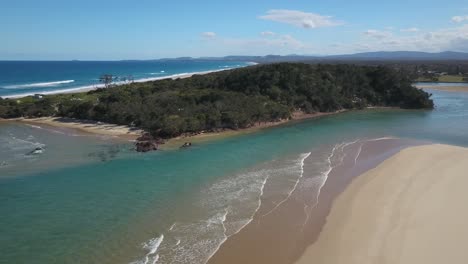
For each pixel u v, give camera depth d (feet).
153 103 180.96
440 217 69.87
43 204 78.79
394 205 76.13
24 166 107.14
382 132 158.61
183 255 58.49
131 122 167.02
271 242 62.59
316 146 130.72
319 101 216.74
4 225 68.95
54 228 67.72
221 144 134.62
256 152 121.80
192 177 95.86
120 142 138.92
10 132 158.81
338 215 72.49
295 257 57.98
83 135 152.05
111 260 57.16
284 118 190.90
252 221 70.33
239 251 59.72
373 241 61.72
